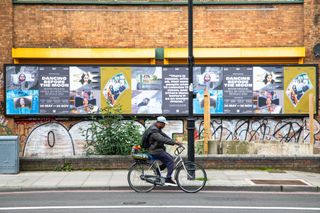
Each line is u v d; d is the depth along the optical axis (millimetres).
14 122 19750
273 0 19922
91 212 9898
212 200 11461
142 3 19812
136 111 19719
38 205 10797
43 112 19641
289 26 19875
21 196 12203
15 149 15258
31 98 19656
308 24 19859
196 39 19922
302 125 19891
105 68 19750
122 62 19891
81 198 11773
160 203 10984
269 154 16750
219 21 19953
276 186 13109
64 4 19766
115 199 11594
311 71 19797
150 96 19750
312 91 19828
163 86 19734
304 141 19906
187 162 12906
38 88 19656
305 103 19828
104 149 16297
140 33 19875
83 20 19797
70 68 19703
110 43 19828
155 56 19781
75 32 19766
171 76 19734
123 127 16562
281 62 19938
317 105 19812
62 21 19766
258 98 19844
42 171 15703
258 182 13688
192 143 13828
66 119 19844
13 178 14438
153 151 12688
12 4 19625
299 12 19859
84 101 19719
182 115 19688
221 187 13148
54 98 19672
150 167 12742
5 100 19578
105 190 13125
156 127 12766
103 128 16547
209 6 19953
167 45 19891
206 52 19734
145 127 19688
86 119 19859
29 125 19812
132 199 11602
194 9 19953
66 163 15867
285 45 19938
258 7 19906
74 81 19719
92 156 15914
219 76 19812
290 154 16703
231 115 19797
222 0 19953
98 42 19828
